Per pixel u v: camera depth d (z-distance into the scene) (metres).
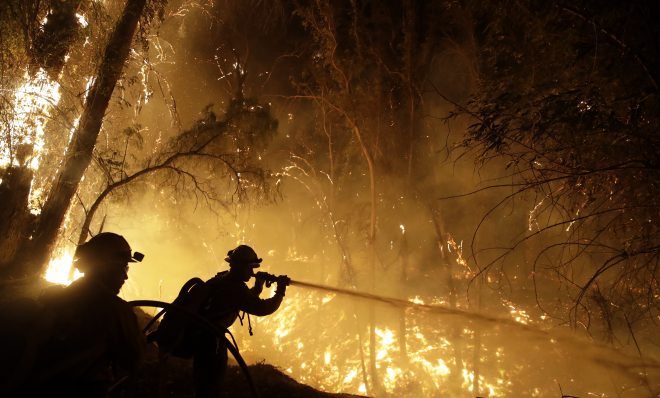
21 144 10.16
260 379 6.48
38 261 10.42
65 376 2.81
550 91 7.39
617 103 7.10
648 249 6.62
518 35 8.93
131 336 3.08
